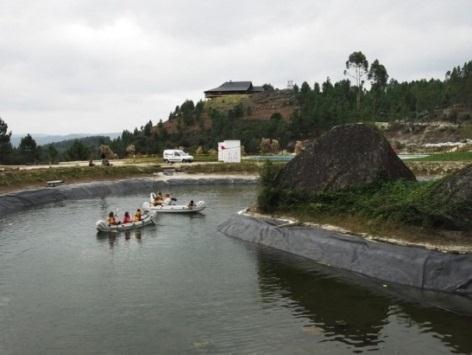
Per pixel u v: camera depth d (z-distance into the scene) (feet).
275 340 64.13
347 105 476.13
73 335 66.49
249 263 101.04
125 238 126.93
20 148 323.57
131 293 83.20
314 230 110.11
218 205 182.50
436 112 515.91
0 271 97.45
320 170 124.67
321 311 73.97
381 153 119.14
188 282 88.89
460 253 82.99
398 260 87.97
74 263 103.14
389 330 66.74
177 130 494.18
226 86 651.25
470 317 70.49
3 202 171.53
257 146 398.62
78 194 209.67
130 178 250.37
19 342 64.49
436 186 95.40
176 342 63.87
